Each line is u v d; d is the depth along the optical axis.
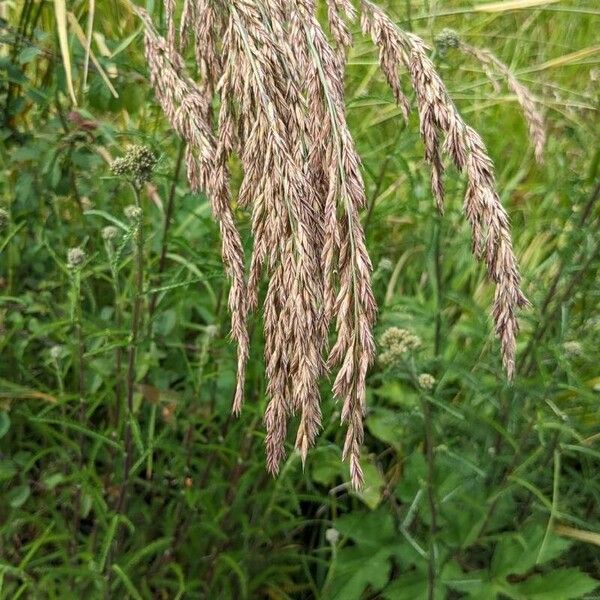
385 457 0.43
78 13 0.40
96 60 0.34
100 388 0.38
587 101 0.58
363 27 0.19
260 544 0.37
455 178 0.39
